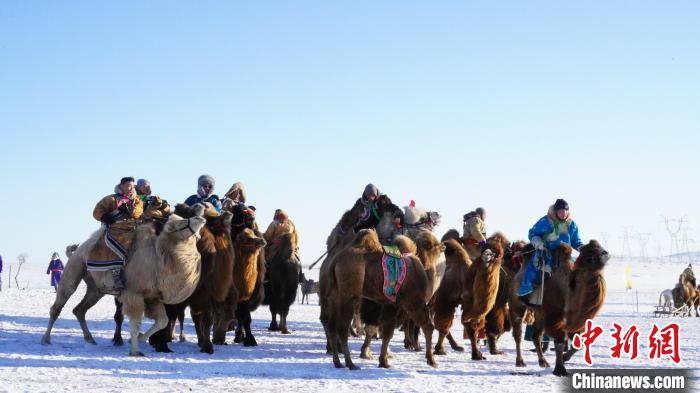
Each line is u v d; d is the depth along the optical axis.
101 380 9.43
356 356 12.75
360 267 11.01
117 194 12.20
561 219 11.71
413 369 11.30
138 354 11.72
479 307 11.92
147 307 11.87
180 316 14.11
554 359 13.26
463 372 11.13
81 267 12.83
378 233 13.12
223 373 10.45
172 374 10.13
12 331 14.73
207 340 12.65
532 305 11.74
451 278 12.88
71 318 18.62
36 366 10.23
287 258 16.95
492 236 13.05
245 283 13.55
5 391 8.42
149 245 11.77
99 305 24.44
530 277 11.61
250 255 13.51
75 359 10.95
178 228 11.57
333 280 11.19
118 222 12.03
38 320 17.55
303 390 9.16
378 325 12.47
